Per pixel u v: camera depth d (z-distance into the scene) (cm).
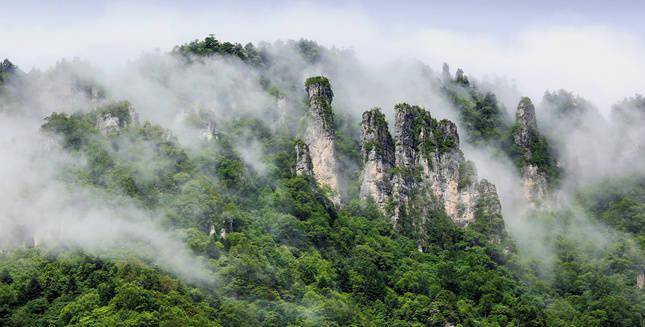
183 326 19200
